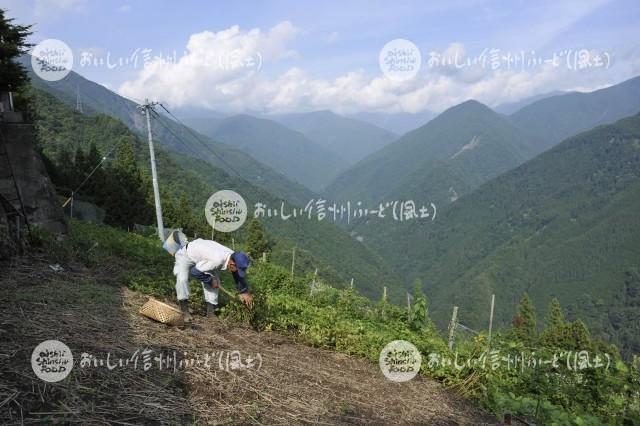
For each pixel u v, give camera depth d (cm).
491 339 824
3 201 730
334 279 6222
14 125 1002
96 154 4294
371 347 716
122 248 950
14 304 485
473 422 545
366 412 479
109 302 574
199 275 616
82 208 2714
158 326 540
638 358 830
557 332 2706
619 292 12100
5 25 1811
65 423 310
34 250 708
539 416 628
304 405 448
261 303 699
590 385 795
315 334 687
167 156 7375
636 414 743
